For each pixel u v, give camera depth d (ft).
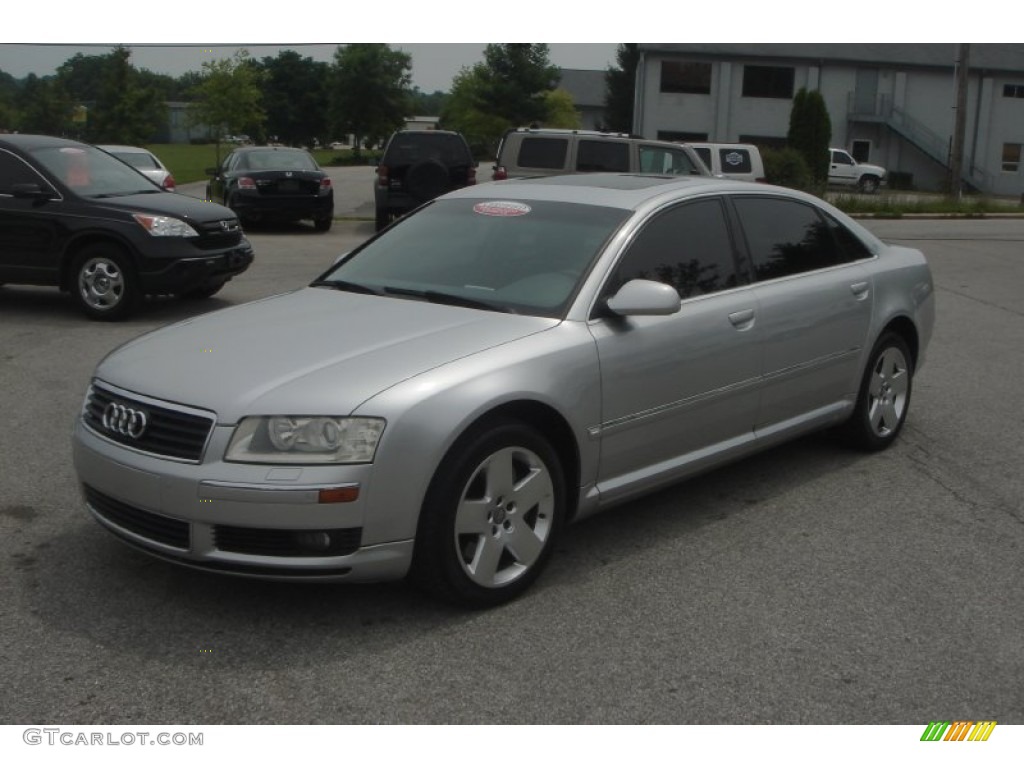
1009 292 43.91
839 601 14.06
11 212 33.09
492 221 17.10
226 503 12.19
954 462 20.34
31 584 14.07
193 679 11.76
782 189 19.03
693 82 166.20
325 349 13.58
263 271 45.68
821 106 124.36
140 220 32.83
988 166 172.65
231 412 12.41
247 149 71.31
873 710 11.42
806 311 18.13
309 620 13.20
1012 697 11.74
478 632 12.98
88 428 13.71
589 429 14.52
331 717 11.10
